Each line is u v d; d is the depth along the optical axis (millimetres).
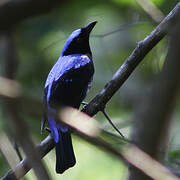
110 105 12336
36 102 2250
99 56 13195
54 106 8719
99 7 12211
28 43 12352
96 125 3180
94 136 2727
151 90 4637
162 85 3094
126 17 12477
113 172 10859
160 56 10547
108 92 7387
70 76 9422
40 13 1900
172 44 2744
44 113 2469
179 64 2770
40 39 12500
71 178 10938
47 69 11961
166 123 3664
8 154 4090
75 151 11188
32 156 2178
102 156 11000
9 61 7742
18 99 2207
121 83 7375
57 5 1903
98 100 7383
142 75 12148
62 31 12617
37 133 9578
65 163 7680
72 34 10672
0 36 1917
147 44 7176
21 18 1887
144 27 12203
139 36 12547
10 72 7660
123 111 12133
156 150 4207
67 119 2848
